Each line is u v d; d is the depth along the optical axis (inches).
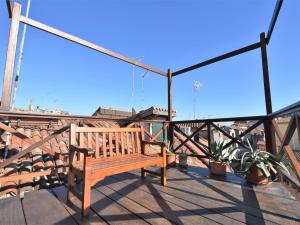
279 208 59.7
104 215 55.1
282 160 82.4
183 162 117.3
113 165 64.6
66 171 88.0
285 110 64.1
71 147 64.7
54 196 68.4
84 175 55.2
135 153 92.8
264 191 75.0
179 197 68.9
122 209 59.0
